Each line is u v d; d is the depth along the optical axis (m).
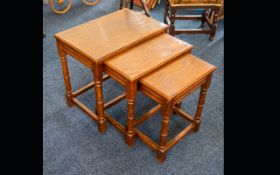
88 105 2.09
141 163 1.71
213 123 1.98
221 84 2.31
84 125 1.94
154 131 1.92
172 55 1.63
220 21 3.15
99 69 1.59
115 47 1.63
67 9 3.24
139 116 2.02
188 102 2.15
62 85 2.26
